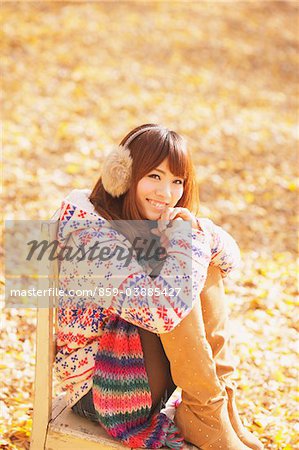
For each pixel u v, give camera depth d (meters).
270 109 11.27
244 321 5.40
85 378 3.21
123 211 3.32
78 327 3.20
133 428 3.17
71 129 8.93
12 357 4.53
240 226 7.36
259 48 13.78
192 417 3.12
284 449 3.76
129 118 9.73
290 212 7.89
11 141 8.28
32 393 4.20
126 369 3.12
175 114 10.19
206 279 3.23
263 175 8.71
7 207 6.80
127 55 12.03
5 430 3.76
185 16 14.47
